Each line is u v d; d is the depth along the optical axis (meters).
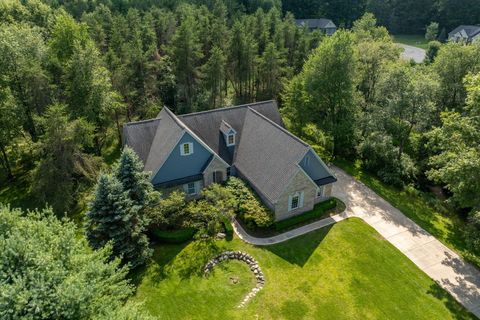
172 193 30.39
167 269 25.88
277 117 40.12
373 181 39.16
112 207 24.84
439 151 39.41
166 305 22.77
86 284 15.18
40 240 16.69
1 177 40.19
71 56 39.88
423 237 29.73
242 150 35.34
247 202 30.05
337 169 41.53
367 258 27.05
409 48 112.81
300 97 44.69
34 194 34.16
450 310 22.72
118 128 46.91
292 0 123.81
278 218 30.36
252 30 67.75
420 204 35.09
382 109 39.94
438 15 125.25
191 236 29.16
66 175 31.91
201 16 68.75
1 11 57.66
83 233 28.33
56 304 13.73
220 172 34.34
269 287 24.14
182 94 56.44
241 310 22.34
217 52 53.62
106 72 39.12
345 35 38.38
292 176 28.81
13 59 36.28
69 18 45.97
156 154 32.88
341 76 39.03
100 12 73.50
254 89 63.09
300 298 23.31
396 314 22.33
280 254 27.30
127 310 15.80
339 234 29.73
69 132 31.11
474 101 27.11
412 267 26.30
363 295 23.67
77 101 37.06
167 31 68.81
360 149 41.28
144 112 49.56
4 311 12.68
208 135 35.56
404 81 37.53
